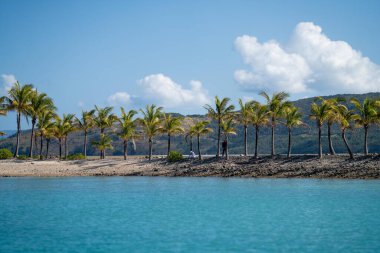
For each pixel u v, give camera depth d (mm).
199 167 64750
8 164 71750
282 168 59250
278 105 63406
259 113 64000
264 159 63844
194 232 22047
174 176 62906
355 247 18719
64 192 42812
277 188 44000
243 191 41875
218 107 67625
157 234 21609
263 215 27297
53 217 27188
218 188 45062
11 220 26078
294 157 62500
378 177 51719
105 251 18344
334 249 18406
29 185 50688
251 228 22969
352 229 22484
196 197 37500
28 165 71500
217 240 20203
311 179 53219
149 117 74250
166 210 30016
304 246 18938
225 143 67562
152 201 35094
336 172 55094
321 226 23359
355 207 30328
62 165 72000
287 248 18625
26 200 36375
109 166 70750
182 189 44594
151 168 68000
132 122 77312
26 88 77250
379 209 29281
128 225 24141
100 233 21984
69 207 31875
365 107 59250
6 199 37125
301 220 25281
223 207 31172
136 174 65688
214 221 25219
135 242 19922
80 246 19250
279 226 23469
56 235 21562
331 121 62000
